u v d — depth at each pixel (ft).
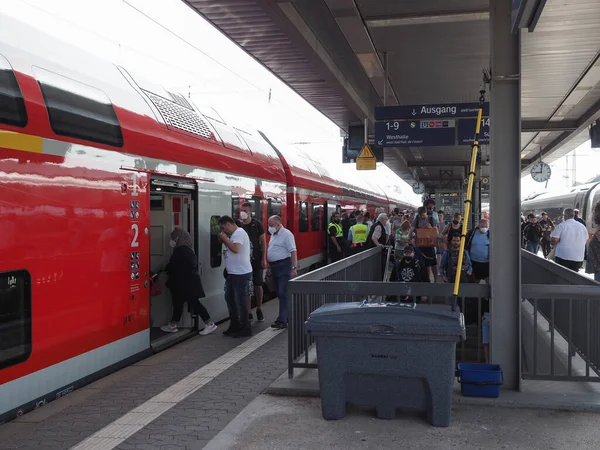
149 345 21.83
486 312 21.24
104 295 18.74
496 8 16.67
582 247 33.42
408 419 14.69
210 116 30.53
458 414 15.05
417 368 14.15
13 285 14.79
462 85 42.80
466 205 15.80
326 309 15.02
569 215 33.53
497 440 13.39
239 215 31.07
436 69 38.24
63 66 18.20
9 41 16.15
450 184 144.97
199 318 26.81
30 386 15.60
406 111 35.99
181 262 25.48
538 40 31.30
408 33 30.94
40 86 16.35
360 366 14.47
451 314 14.25
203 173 26.43
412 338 14.10
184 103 27.71
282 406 15.88
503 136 16.80
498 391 15.85
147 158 21.43
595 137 49.60
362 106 46.98
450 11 27.55
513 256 16.70
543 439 13.42
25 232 15.17
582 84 41.09
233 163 30.25
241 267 25.66
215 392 17.52
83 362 17.85
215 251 28.35
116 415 15.51
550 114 52.65
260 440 13.53
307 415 15.14
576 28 29.12
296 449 13.03
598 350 16.81
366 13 27.84
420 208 37.86
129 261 20.20
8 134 14.66
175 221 26.43
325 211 55.83
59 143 16.57
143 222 21.13
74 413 15.65
